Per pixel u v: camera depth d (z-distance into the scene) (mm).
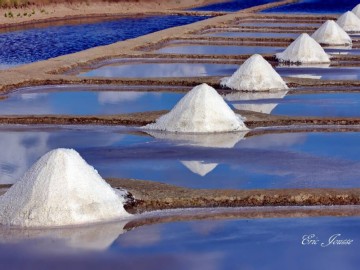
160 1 53656
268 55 25406
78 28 38250
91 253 8852
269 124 15211
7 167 12398
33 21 41719
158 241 9203
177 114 14766
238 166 12164
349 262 8656
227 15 42031
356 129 14914
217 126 14570
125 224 9742
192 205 10477
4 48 29875
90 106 17328
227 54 26312
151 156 12828
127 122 15406
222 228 9633
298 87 19812
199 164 12281
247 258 8750
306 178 11484
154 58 25953
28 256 8758
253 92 19172
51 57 27281
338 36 29484
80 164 10031
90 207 9820
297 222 9836
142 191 10812
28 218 9625
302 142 13750
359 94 18828
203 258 8750
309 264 8594
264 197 10578
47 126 15445
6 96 18734
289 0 56906
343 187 11016
